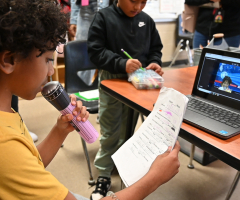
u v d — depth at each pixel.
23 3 0.45
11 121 0.51
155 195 1.43
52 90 0.61
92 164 1.69
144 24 1.38
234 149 0.65
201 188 1.49
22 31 0.44
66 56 1.63
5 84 0.49
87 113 0.70
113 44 1.30
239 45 2.26
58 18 0.51
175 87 1.14
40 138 1.99
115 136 1.43
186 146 1.82
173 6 3.90
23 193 0.45
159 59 1.44
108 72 1.35
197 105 0.90
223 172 1.64
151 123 0.69
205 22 2.32
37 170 0.47
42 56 0.50
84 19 2.31
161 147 0.63
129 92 1.07
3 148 0.44
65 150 1.84
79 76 1.88
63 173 1.60
